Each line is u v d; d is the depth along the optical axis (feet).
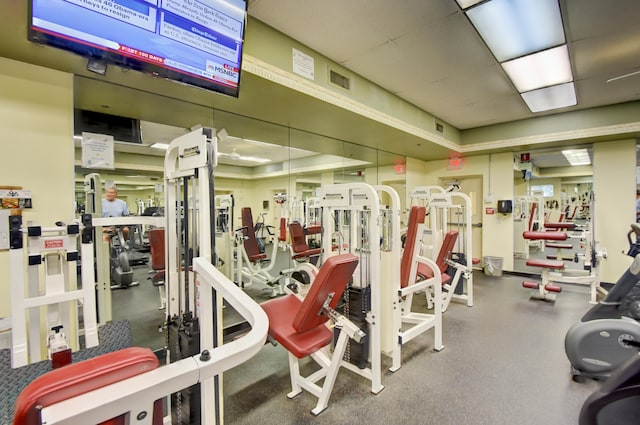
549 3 7.53
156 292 9.95
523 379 7.75
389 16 7.98
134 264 9.75
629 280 7.34
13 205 6.61
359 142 16.69
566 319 11.86
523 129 17.31
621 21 8.27
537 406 6.72
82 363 2.05
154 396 2.09
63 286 5.51
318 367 8.45
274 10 7.70
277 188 14.33
